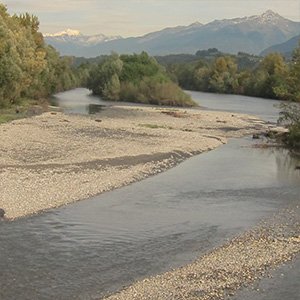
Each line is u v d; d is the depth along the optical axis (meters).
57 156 40.00
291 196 30.50
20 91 83.56
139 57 123.56
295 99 53.66
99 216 25.38
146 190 31.27
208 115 81.50
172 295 16.52
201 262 19.58
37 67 89.56
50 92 121.38
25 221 24.08
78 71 183.25
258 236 22.84
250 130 64.25
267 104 114.44
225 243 21.92
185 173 36.88
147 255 20.27
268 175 36.91
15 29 89.81
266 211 27.09
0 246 20.64
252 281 17.70
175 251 20.81
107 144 46.81
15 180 31.53
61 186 30.70
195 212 26.66
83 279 17.72
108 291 16.83
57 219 24.59
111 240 21.91
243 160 43.16
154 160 40.53
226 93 166.12
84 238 22.05
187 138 53.47
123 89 114.81
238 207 27.80
